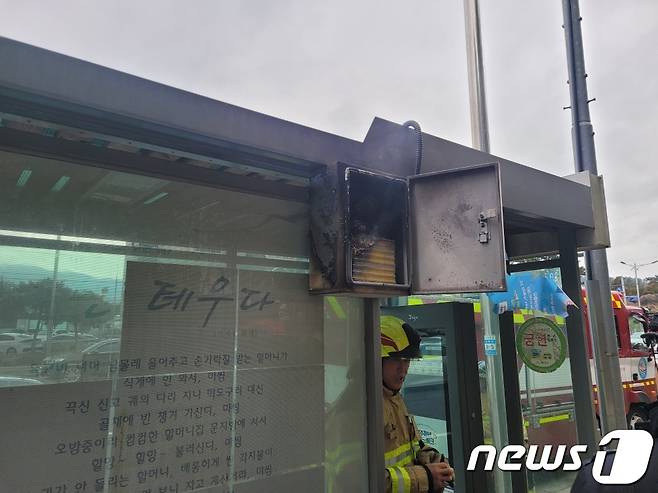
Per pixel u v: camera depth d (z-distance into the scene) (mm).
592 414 3014
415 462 2469
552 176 2850
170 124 1445
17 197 1441
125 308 1572
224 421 1708
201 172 1755
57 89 1262
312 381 1943
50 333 1444
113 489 1481
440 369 3125
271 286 1890
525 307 3357
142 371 1574
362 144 1946
